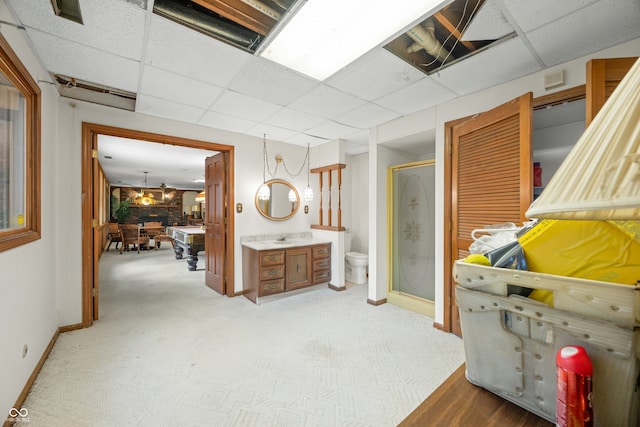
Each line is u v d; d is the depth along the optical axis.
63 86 2.46
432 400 0.66
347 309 3.23
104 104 2.74
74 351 2.20
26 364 1.68
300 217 4.38
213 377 1.89
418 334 2.57
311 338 2.48
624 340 0.48
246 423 1.48
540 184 2.78
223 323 2.80
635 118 0.37
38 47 1.77
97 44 1.73
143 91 2.40
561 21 1.51
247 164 3.81
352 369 1.99
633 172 0.35
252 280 3.49
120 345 2.31
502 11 1.45
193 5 1.46
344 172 5.04
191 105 2.71
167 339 2.44
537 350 0.59
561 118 2.53
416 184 3.32
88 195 2.68
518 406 0.63
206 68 2.01
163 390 1.74
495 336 0.65
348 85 2.27
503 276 0.63
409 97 2.50
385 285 3.49
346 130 3.54
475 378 0.71
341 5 1.40
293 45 1.73
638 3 1.35
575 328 0.53
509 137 1.94
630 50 1.68
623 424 0.48
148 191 12.16
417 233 3.31
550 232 0.67
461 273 0.71
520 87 2.14
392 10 1.43
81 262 2.64
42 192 2.09
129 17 1.49
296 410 1.58
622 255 0.57
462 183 2.42
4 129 1.55
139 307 3.25
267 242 3.87
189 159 5.66
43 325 2.05
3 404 1.38
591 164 0.40
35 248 1.88
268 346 2.33
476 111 2.39
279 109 2.81
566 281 0.54
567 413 0.50
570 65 1.90
